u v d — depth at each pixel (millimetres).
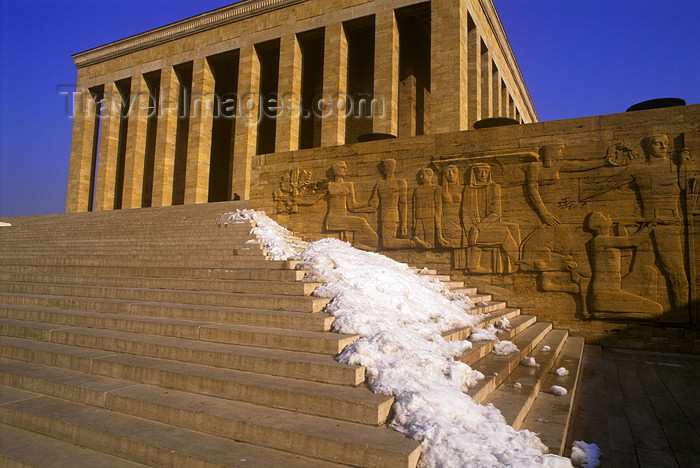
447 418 3828
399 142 12703
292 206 14172
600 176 10250
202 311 6375
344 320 5590
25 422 4535
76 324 6969
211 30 27484
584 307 10211
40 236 17078
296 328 5703
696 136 9508
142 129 29844
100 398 4688
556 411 5113
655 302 9570
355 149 13352
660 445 4695
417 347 5172
